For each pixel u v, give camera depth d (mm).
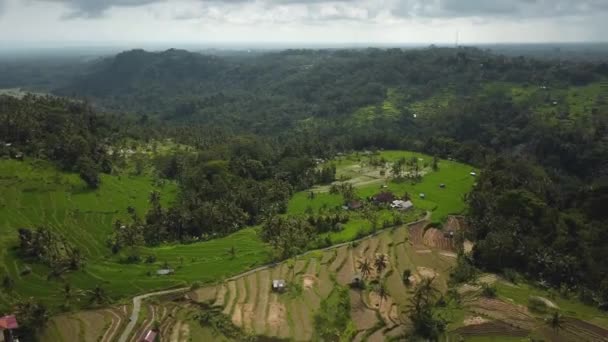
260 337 98188
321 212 170000
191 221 158375
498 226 146125
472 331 105375
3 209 147000
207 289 115625
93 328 99625
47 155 184000
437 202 180750
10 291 111062
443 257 140000
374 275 124875
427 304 107938
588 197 157500
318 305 110000
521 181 188000
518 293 122438
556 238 139125
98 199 167375
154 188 188000
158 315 105438
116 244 139500
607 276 123375
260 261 131500
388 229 156000
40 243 127562
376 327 104250
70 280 119312
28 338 94875
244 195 174750
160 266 129125
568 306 117250
